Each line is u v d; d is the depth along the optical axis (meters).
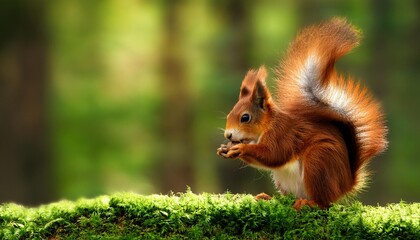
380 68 18.52
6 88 17.44
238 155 6.08
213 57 19.53
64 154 20.86
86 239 5.52
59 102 21.19
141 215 5.57
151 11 22.09
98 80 22.52
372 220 5.53
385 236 5.46
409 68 18.95
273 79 6.67
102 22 22.38
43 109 17.66
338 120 6.21
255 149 6.09
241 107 6.26
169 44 19.88
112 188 20.52
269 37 20.03
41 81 17.64
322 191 5.95
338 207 5.77
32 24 17.50
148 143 21.19
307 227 5.50
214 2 18.84
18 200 17.47
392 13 18.56
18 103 17.44
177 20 19.92
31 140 17.48
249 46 18.14
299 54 6.49
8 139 17.47
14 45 17.42
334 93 6.32
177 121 19.47
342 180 6.00
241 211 5.55
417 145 18.23
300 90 6.36
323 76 6.34
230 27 18.12
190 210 5.58
